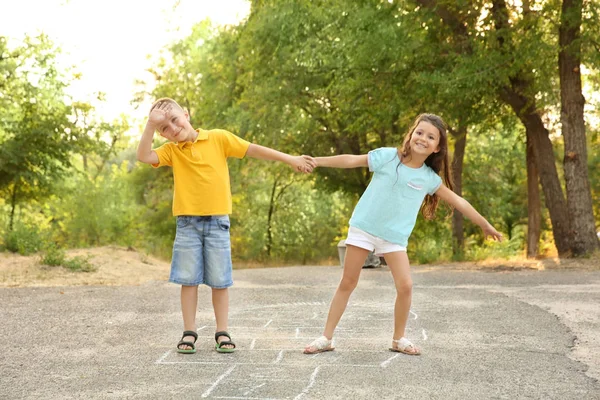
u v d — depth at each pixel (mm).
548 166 18125
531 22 16406
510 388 4340
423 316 7441
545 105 18594
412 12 17844
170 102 5500
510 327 6672
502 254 21094
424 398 4105
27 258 14844
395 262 5406
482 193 30297
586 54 16891
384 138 26344
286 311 7949
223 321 5539
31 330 6621
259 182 39125
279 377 4602
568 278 12328
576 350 5547
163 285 11570
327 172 28688
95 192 28422
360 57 18906
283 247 40344
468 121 18672
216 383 4449
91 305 8555
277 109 25234
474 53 16875
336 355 5305
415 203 5414
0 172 23734
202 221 5520
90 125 25516
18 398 4188
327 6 21688
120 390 4316
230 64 27516
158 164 5531
